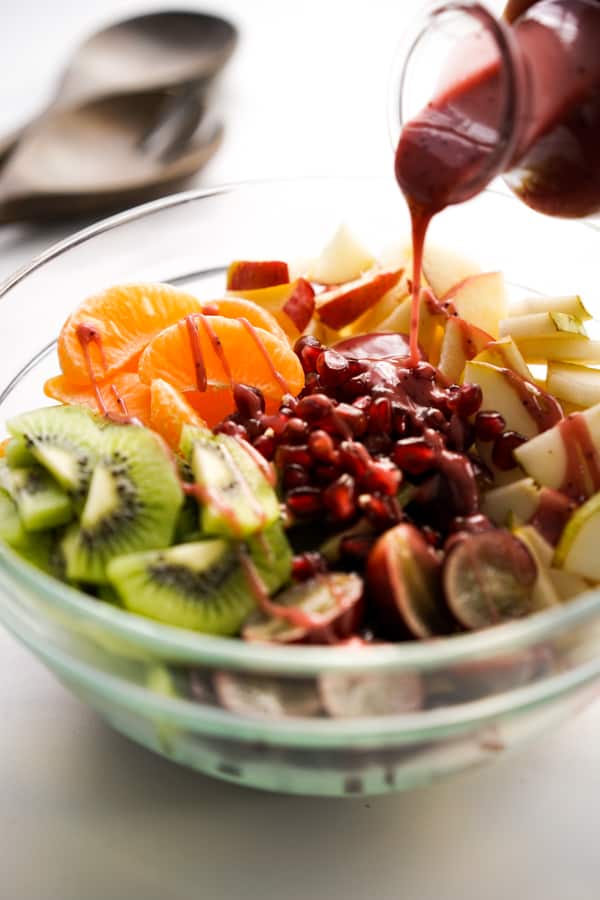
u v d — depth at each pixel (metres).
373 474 0.48
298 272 0.60
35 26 0.83
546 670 0.43
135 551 0.46
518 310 0.58
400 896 0.46
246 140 0.75
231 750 0.44
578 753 0.50
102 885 0.46
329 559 0.48
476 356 0.55
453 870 0.46
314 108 0.78
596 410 0.51
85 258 0.56
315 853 0.47
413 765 0.44
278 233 0.60
